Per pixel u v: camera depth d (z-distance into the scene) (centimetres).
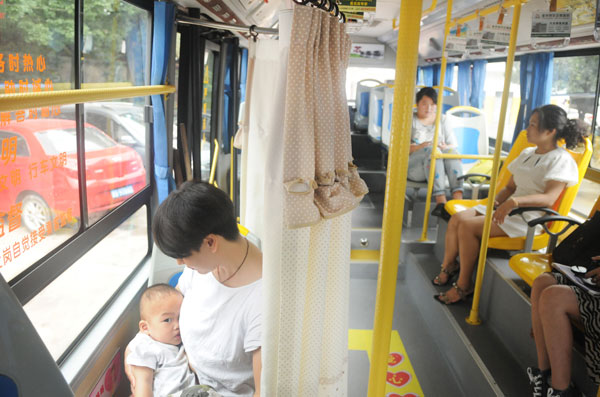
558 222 349
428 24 657
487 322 343
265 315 139
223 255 167
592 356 219
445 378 321
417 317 407
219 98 456
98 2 219
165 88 254
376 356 123
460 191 530
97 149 247
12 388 93
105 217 238
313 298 142
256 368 169
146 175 305
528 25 422
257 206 242
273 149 129
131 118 293
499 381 271
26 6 162
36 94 121
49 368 99
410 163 538
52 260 183
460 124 577
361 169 696
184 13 311
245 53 613
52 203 190
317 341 146
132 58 270
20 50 160
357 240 516
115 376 228
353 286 461
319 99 125
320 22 122
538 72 498
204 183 167
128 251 300
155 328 200
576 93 439
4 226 158
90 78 216
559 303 225
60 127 195
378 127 733
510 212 338
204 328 179
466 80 740
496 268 337
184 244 155
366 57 1152
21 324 95
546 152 352
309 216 120
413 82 104
